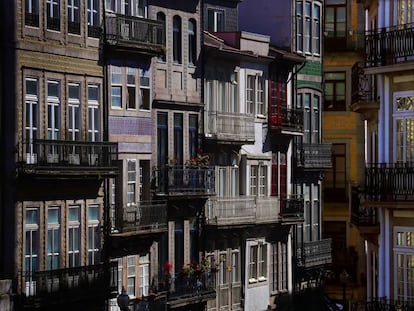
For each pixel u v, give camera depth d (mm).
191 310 78375
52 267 66625
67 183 67312
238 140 82000
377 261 64938
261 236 85250
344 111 95250
